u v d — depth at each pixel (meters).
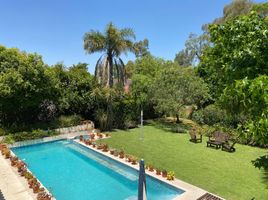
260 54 3.32
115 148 16.05
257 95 2.87
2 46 18.84
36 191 9.75
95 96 22.11
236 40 3.62
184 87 20.95
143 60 33.22
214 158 13.86
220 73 4.09
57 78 20.80
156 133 20.44
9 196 9.41
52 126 19.88
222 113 20.06
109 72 20.94
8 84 17.14
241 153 14.74
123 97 23.66
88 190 10.99
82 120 21.89
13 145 16.91
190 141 17.70
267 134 2.81
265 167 3.97
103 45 20.48
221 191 9.79
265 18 3.55
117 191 10.89
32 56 18.39
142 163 5.13
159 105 21.55
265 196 9.34
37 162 14.73
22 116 20.25
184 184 10.41
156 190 10.61
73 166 14.02
